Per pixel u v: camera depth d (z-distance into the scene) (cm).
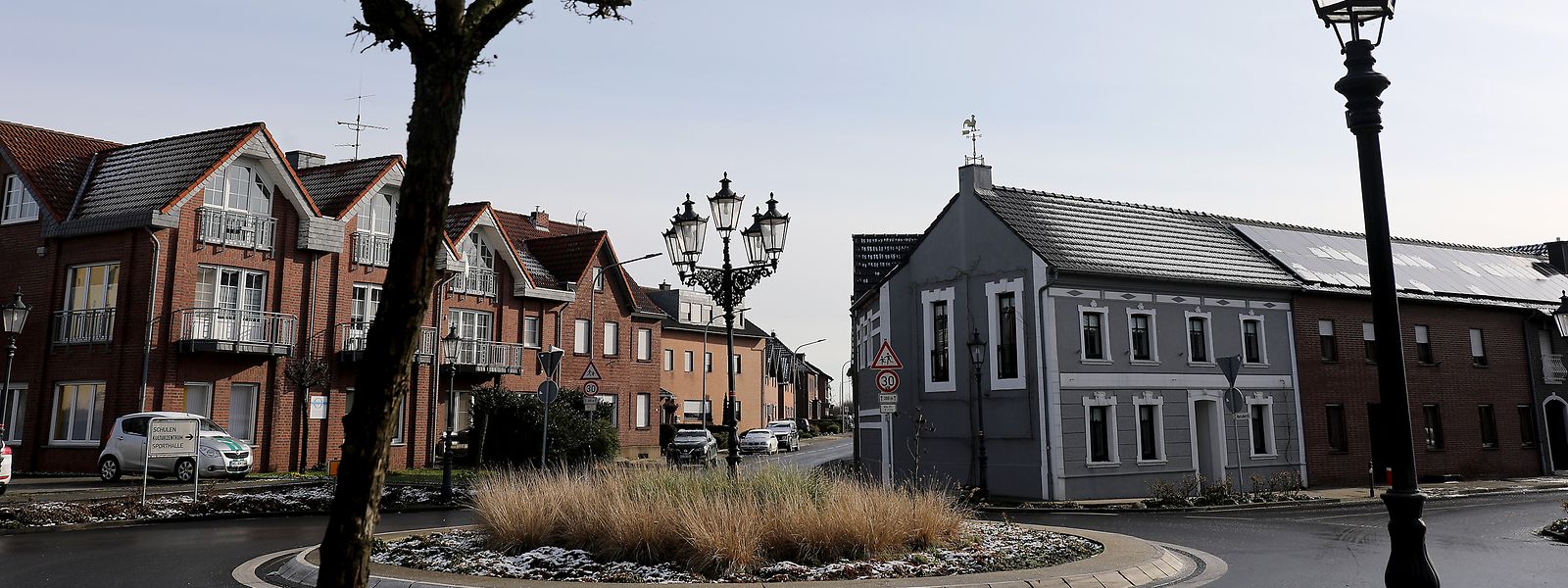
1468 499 2477
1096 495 2400
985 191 2683
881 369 1903
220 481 2478
